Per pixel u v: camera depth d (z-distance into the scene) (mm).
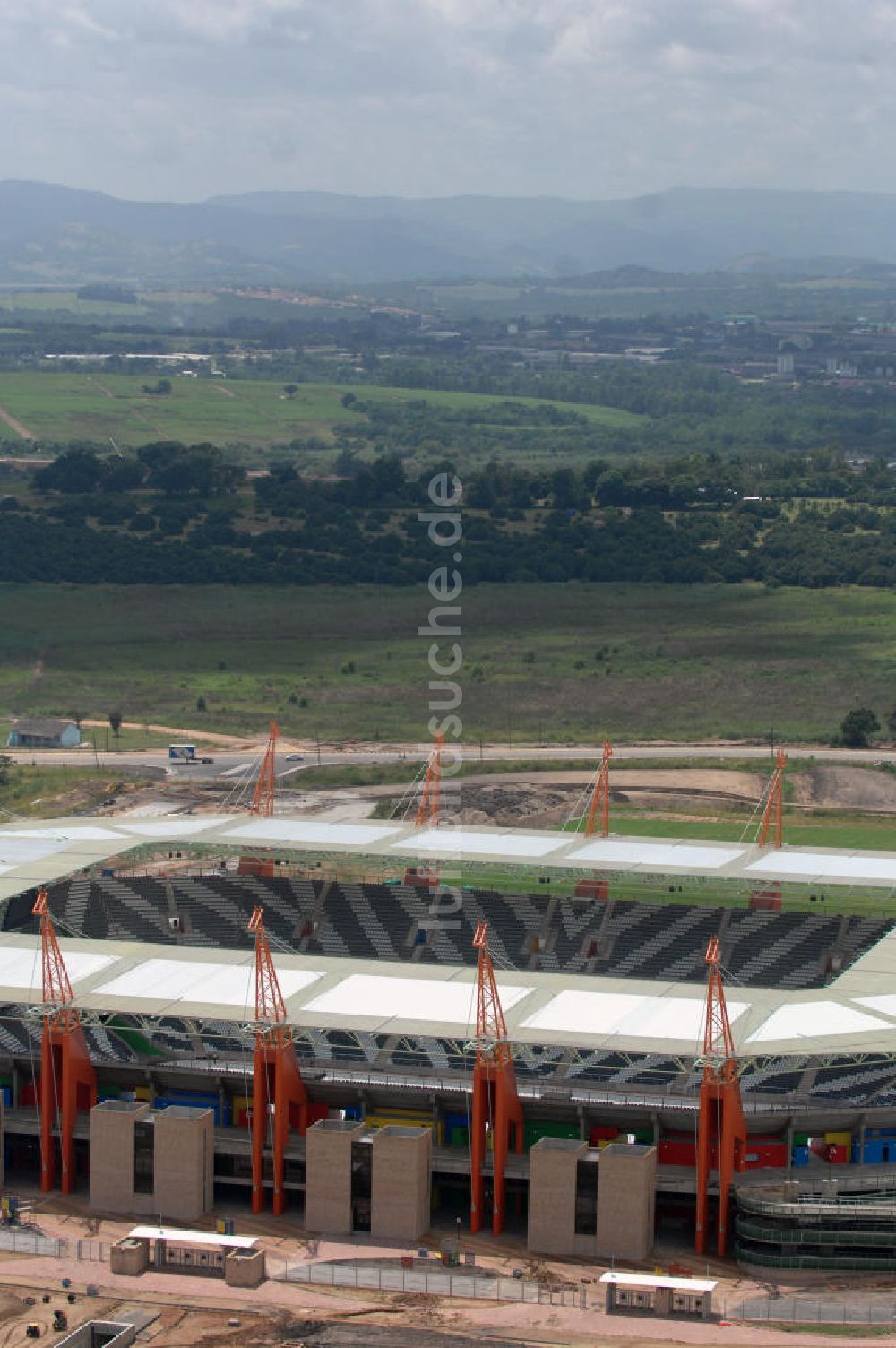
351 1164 158000
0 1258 152000
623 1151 154000
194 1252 150125
